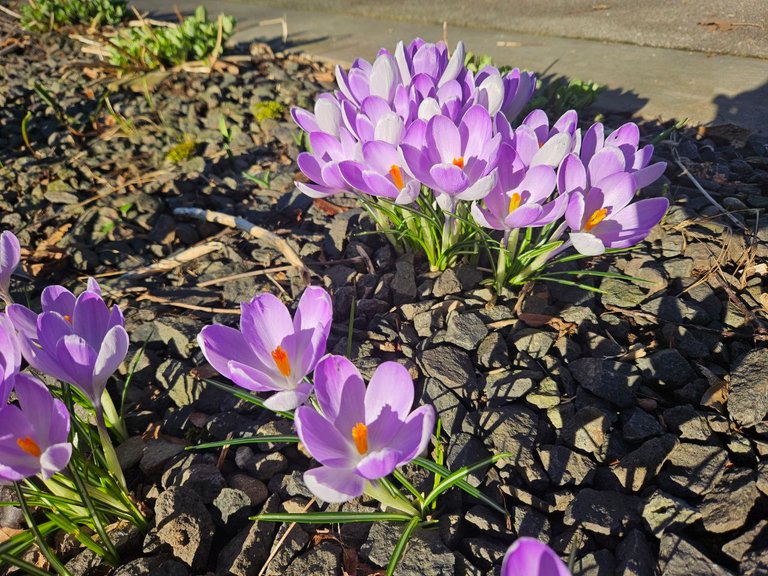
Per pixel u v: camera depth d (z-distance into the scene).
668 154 0.48
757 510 0.24
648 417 0.28
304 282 0.39
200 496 0.27
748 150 0.48
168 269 0.43
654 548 0.24
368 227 0.44
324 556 0.25
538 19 0.81
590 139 0.30
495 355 0.32
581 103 0.55
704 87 0.57
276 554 0.25
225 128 0.56
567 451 0.27
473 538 0.25
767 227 0.38
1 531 0.27
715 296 0.34
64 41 0.89
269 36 0.85
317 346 0.22
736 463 0.26
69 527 0.24
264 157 0.56
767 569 0.22
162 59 0.75
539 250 0.33
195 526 0.25
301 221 0.47
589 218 0.29
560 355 0.32
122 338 0.23
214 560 0.26
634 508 0.25
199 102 0.67
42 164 0.57
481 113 0.29
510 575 0.15
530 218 0.27
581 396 0.30
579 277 0.37
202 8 0.76
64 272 0.44
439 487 0.24
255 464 0.29
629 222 0.28
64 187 0.53
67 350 0.22
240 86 0.69
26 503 0.24
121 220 0.48
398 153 0.30
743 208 0.40
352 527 0.26
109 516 0.27
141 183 0.53
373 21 0.88
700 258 0.36
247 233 0.45
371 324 0.36
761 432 0.27
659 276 0.35
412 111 0.33
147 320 0.38
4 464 0.20
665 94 0.57
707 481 0.25
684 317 0.33
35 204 0.51
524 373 0.31
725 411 0.28
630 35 0.72
